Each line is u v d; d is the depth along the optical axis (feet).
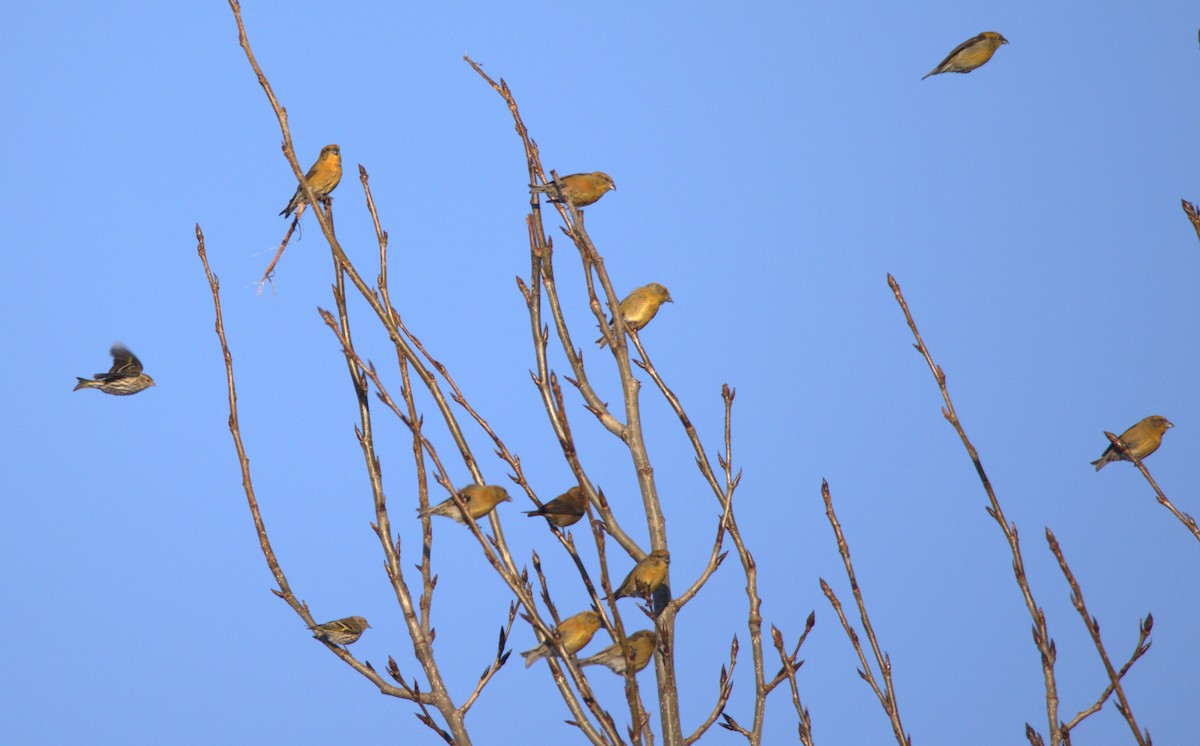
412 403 37.01
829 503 35.17
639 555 36.99
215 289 39.50
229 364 38.86
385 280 38.37
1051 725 31.07
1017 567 32.83
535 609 31.35
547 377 37.70
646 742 30.89
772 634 34.35
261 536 37.42
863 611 33.71
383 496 37.65
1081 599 29.81
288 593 36.88
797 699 33.22
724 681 33.86
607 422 37.70
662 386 38.42
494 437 36.76
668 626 34.09
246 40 38.60
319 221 36.91
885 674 32.78
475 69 40.70
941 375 34.99
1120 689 28.81
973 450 34.17
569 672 32.86
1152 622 31.50
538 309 38.22
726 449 35.99
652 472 37.42
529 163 39.81
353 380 39.17
